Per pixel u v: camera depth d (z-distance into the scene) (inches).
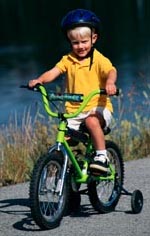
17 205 409.7
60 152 346.6
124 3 3518.7
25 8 3550.7
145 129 586.9
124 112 632.4
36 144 538.6
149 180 454.9
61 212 353.1
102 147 352.8
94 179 361.4
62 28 362.6
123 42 2303.2
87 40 358.0
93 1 3567.9
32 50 2265.0
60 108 556.4
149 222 359.3
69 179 354.6
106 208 376.8
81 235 341.1
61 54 2091.5
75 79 362.3
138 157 565.3
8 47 2431.1
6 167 503.8
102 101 362.3
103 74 358.6
